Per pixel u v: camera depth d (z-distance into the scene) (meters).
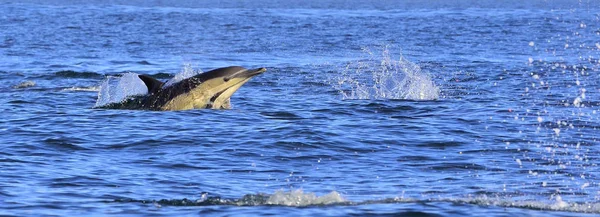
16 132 29.09
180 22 99.44
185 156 25.62
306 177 23.17
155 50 69.44
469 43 75.50
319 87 45.09
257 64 59.25
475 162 25.17
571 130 30.64
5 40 74.00
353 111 35.16
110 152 26.20
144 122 31.31
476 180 22.78
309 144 27.39
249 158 25.50
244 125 30.89
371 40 78.56
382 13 117.50
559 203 19.58
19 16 101.75
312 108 35.81
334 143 27.64
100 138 28.17
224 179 22.81
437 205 19.27
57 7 121.19
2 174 22.67
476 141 28.44
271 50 69.94
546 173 23.66
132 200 20.08
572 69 54.06
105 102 37.66
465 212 18.59
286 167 24.39
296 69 54.69
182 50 69.81
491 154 26.39
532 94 41.44
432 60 60.94
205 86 34.66
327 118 33.12
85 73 51.97
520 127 31.28
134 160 25.03
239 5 139.75
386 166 24.66
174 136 28.48
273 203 19.39
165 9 123.19
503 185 22.12
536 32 86.38
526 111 35.31
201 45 74.06
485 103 37.88
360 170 24.09
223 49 70.75
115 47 71.12
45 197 20.22
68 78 50.16
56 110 34.66
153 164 24.53
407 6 138.25
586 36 82.06
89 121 31.47
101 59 61.78
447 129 30.61
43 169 23.50
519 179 22.89
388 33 85.75
